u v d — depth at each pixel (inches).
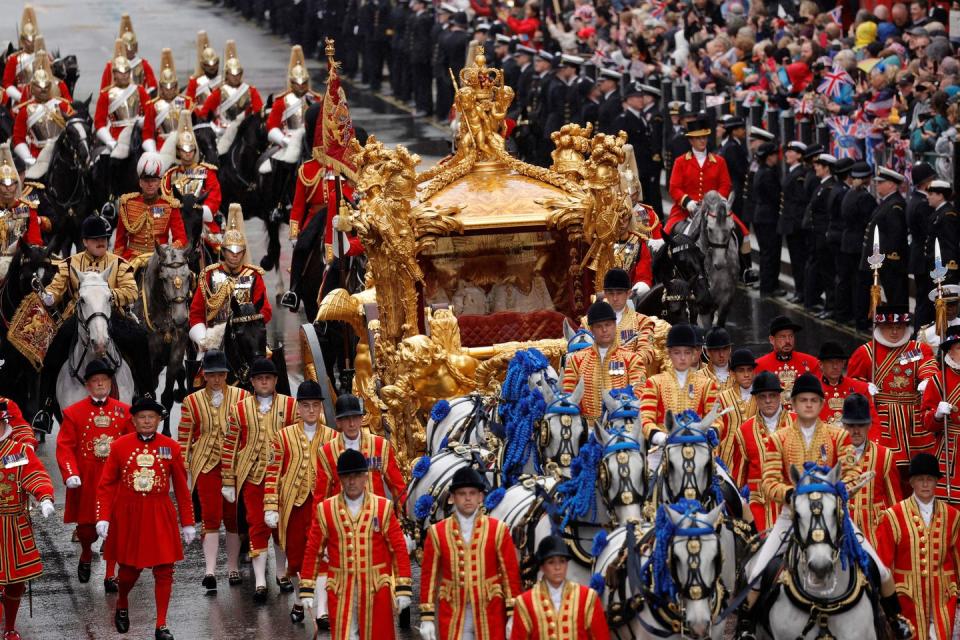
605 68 5895.7
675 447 2288.4
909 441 3152.1
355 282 3846.0
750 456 2699.3
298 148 5255.9
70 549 3270.2
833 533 2218.3
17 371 3737.7
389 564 2556.6
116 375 3457.2
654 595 2196.1
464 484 2397.9
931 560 2504.9
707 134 4453.7
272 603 2962.6
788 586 2279.8
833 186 4571.9
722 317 4318.4
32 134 5388.8
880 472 2659.9
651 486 2354.8
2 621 2923.2
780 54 5487.2
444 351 3002.0
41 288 3622.0
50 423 3580.2
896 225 4293.8
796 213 4790.8
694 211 4320.9
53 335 3668.8
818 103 5019.7
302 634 2802.7
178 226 4190.5
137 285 4047.7
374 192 3100.4
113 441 2960.1
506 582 2412.6
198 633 2822.3
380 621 2546.8
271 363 2992.1
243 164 5428.2
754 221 4943.4
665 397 2753.4
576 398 2522.1
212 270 3644.2
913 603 2508.6
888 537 2513.5
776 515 2623.0
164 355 3784.5
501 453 2640.3
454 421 2918.3
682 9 6328.7
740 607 2390.5
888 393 3157.0
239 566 3161.9
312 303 4298.7
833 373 2972.4
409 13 7480.3
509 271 3248.0
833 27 5442.9
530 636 2244.1
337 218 3794.3
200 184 4313.5
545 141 5964.6
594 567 2359.7
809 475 2249.0
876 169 4773.6
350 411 2783.0
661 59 6205.7
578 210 3107.8
